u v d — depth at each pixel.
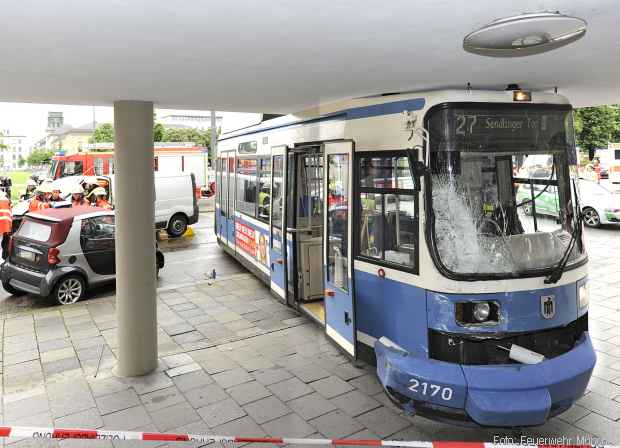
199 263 12.29
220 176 12.79
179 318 7.91
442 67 4.04
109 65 3.79
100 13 2.57
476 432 4.59
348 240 5.40
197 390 5.45
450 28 2.94
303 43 3.22
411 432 4.60
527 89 5.30
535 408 3.89
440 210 4.52
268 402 5.17
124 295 5.73
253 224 9.81
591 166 30.08
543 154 4.79
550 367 4.15
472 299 4.35
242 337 7.05
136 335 5.79
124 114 5.56
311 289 7.78
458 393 4.07
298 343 6.79
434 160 4.54
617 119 31.27
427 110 4.57
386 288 5.04
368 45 3.30
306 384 5.56
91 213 9.19
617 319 7.53
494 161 4.62
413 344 4.68
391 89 5.08
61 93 5.14
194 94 5.29
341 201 5.76
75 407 5.11
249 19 2.71
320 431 4.62
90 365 6.18
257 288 9.68
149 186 5.71
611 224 16.03
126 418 4.89
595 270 10.56
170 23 2.75
